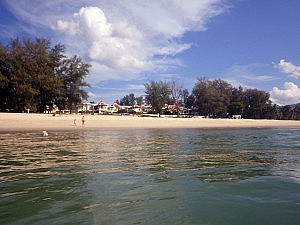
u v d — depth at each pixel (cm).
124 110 14912
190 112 13412
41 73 7419
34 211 661
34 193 804
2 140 2509
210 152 1695
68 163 1278
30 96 7106
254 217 626
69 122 5647
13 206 695
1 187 869
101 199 749
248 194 795
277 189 848
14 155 1534
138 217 625
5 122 5112
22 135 3184
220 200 743
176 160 1380
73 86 8000
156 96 11112
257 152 1711
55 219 612
